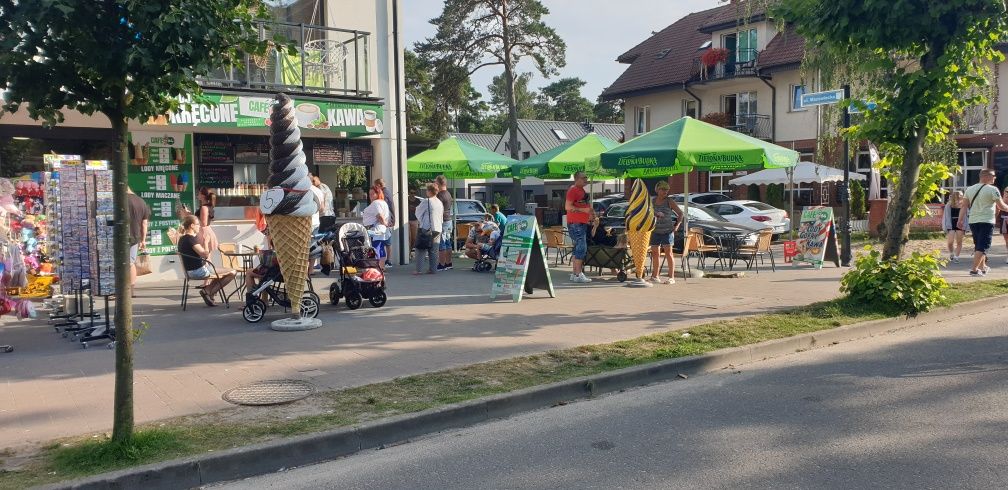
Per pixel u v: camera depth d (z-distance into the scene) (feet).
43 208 38.45
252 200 47.96
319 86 47.11
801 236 51.78
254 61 41.60
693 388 22.65
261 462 16.71
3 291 27.96
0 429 18.35
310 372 23.27
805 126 98.99
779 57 99.66
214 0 16.78
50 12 15.21
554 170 50.24
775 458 16.43
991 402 20.11
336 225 49.19
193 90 18.57
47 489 14.64
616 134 187.83
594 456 16.97
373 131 48.03
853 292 33.35
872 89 34.14
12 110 16.83
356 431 17.95
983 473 15.20
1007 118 86.02
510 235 37.09
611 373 22.79
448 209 51.98
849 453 16.58
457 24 112.68
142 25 15.67
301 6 48.11
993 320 32.42
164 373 23.22
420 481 15.85
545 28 112.57
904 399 20.63
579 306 34.83
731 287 40.86
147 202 44.34
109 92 16.74
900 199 33.01
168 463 15.80
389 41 52.34
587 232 44.91
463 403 19.84
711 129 41.45
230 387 21.67
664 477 15.56
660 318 31.55
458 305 35.47
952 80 31.01
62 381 22.63
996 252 59.00
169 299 37.99
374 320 31.71
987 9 29.19
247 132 46.60
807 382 22.81
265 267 32.04
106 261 27.84
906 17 29.91
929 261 33.06
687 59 116.16
